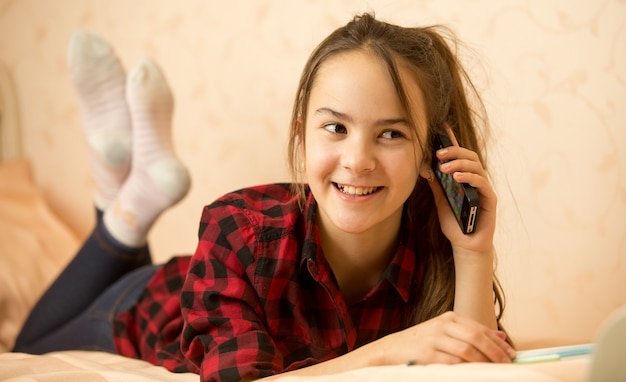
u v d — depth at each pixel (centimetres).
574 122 146
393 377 70
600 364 56
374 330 107
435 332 80
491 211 99
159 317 128
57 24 212
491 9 151
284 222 104
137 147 162
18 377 86
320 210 103
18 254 181
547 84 147
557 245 150
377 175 92
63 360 102
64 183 216
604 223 145
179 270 135
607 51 141
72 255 190
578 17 143
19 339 156
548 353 76
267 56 178
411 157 94
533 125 149
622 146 141
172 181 159
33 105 218
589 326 148
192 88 191
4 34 221
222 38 185
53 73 213
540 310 153
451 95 108
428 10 157
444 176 101
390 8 162
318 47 102
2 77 219
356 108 90
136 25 198
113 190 171
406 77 94
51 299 157
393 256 108
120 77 172
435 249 108
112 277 159
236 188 186
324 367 86
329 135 93
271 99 178
